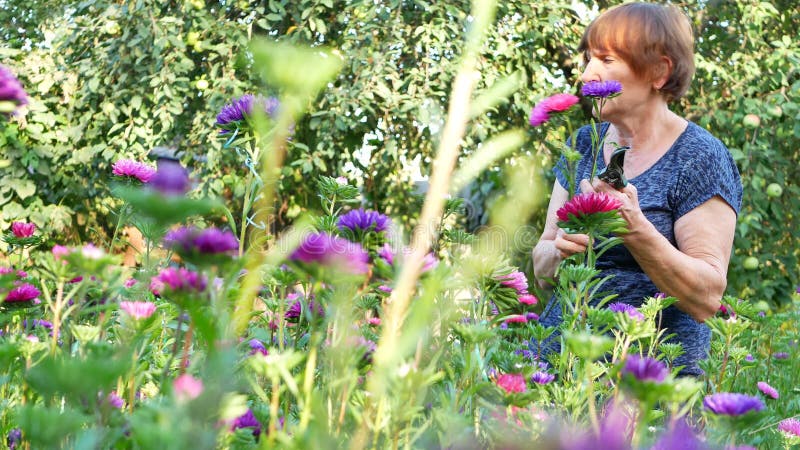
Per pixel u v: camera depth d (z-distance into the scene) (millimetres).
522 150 3723
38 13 5070
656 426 731
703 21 4441
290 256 424
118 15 4027
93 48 4344
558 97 1278
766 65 4156
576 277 962
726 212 1601
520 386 654
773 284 4098
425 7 3875
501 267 648
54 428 289
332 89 3879
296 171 4062
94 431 374
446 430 518
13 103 589
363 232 630
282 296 770
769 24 4648
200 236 386
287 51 252
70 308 568
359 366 582
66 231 4355
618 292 1594
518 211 343
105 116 4246
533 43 4238
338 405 494
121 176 1061
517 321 1266
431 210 292
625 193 1332
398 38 3971
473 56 288
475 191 2842
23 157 4062
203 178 3787
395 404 437
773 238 4270
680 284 1420
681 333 1549
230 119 730
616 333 855
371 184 4512
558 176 1866
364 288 522
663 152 1673
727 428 583
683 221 1594
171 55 3986
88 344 479
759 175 3980
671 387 437
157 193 260
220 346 379
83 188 4352
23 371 532
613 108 1652
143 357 663
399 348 299
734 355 1317
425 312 300
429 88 3711
